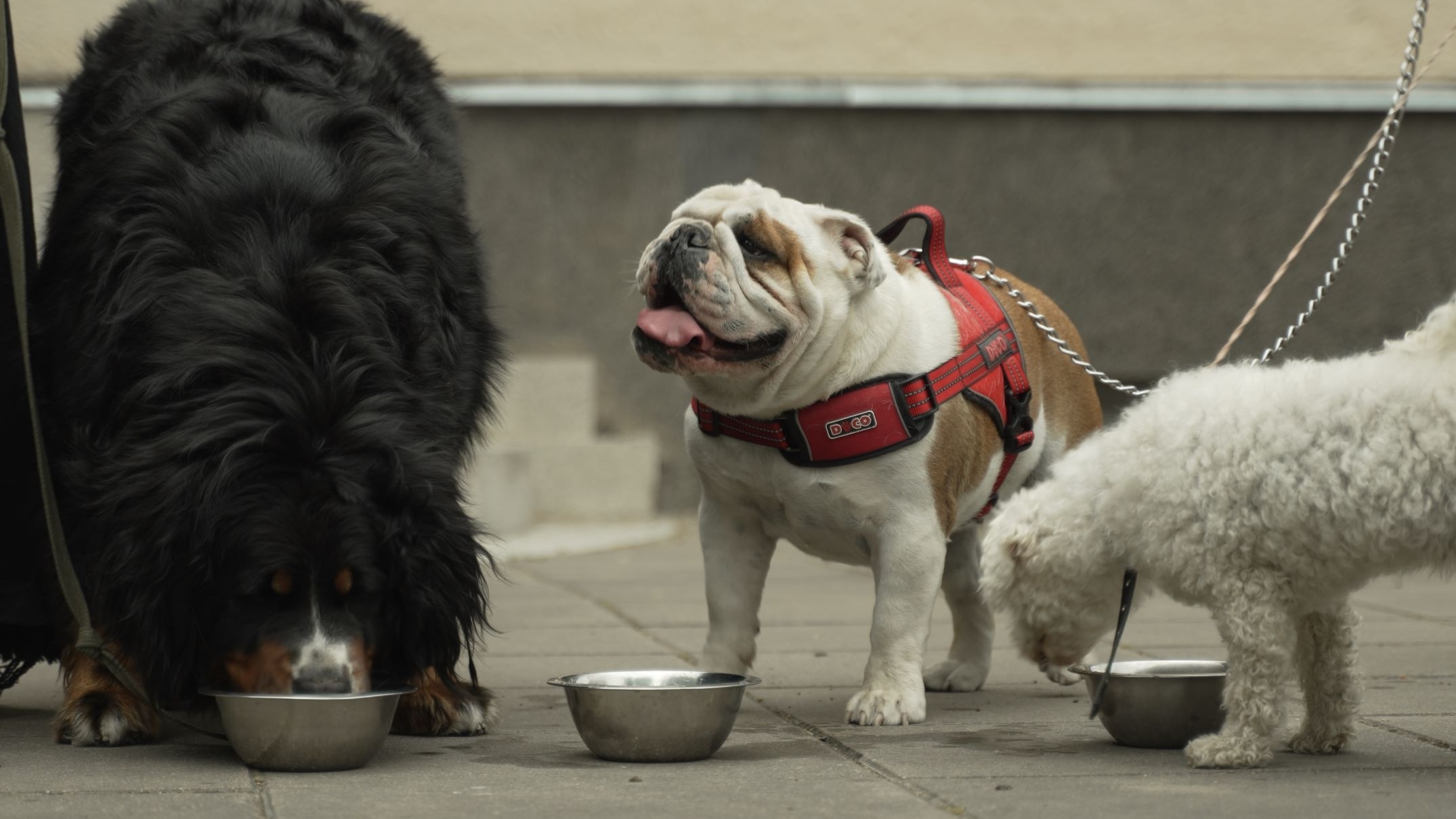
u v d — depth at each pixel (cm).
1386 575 456
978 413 588
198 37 601
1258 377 461
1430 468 418
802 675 697
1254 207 1636
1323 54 1616
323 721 463
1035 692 648
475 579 509
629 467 1564
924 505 562
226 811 416
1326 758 493
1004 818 406
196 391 481
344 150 562
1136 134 1630
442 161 631
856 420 551
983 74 1614
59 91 669
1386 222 1638
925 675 659
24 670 590
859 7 1603
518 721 580
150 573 469
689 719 485
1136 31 1612
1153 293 1638
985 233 1628
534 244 1602
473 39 1581
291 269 511
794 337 533
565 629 845
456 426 548
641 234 1612
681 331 523
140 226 517
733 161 1608
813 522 576
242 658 475
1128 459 471
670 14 1597
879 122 1616
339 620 477
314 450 471
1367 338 1644
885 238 648
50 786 452
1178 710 504
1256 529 441
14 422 536
